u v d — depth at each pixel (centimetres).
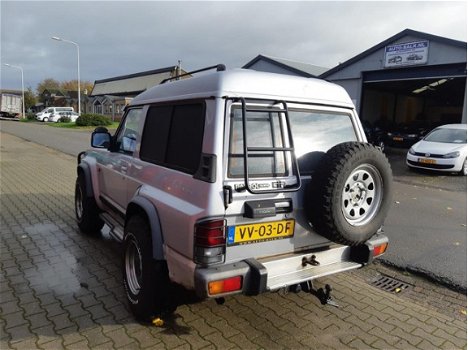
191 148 298
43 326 328
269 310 367
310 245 317
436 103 3359
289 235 302
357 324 350
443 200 887
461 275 456
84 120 3606
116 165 445
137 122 413
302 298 393
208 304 373
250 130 291
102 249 506
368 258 327
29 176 1020
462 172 1248
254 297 390
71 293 386
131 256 358
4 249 499
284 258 301
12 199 760
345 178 287
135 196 352
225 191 267
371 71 2084
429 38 1784
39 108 8625
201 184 273
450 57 1731
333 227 291
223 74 285
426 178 1199
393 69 1989
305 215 307
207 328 333
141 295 327
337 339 325
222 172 271
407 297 407
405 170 1350
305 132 323
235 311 362
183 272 282
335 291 413
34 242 527
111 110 5338
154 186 338
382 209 320
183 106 320
